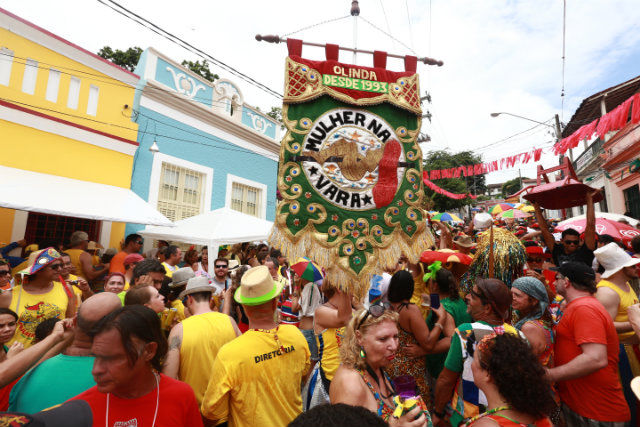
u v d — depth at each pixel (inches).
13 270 194.2
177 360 95.0
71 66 289.7
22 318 112.7
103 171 306.8
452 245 187.0
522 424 53.5
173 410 59.9
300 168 102.3
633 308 84.5
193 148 389.1
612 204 550.6
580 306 88.8
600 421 86.0
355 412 36.0
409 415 58.6
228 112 436.5
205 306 111.4
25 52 263.4
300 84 106.4
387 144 108.3
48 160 272.7
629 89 425.4
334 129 105.7
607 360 84.4
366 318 67.1
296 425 35.1
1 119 249.9
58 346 73.9
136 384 57.8
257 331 87.5
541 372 55.2
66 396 65.0
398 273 101.0
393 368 101.9
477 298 88.5
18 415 41.2
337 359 114.3
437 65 120.9
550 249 172.9
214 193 411.5
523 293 95.2
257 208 479.5
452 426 84.0
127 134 326.6
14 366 66.0
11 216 259.3
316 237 99.4
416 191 109.3
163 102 359.6
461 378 84.0
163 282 135.9
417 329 98.3
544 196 171.6
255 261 270.8
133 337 55.7
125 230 328.2
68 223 294.0
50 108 276.5
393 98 110.7
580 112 490.0
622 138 468.8
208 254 286.2
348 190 103.7
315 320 108.1
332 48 112.2
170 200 367.6
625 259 117.0
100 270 227.5
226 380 80.3
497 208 512.7
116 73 319.3
